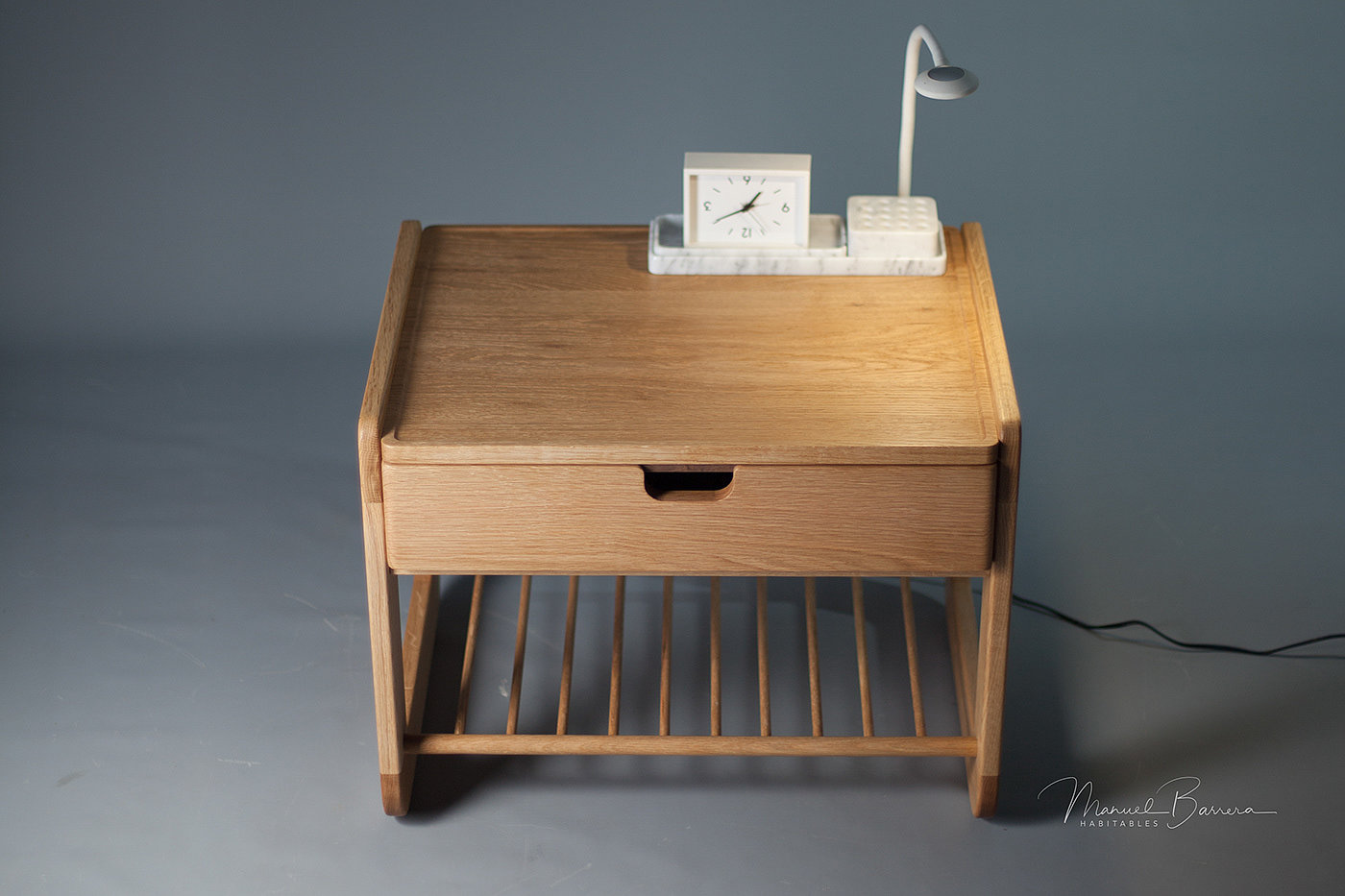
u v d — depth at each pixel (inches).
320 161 103.1
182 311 103.8
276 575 82.7
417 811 67.8
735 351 61.5
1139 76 102.2
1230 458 91.4
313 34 99.6
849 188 105.8
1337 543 84.5
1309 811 67.5
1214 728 72.3
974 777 66.6
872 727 67.6
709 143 104.7
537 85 102.2
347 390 98.7
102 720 72.4
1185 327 102.7
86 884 63.4
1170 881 64.0
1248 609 80.0
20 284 103.1
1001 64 102.1
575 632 78.7
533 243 69.8
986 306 62.8
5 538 84.7
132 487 89.2
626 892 63.4
